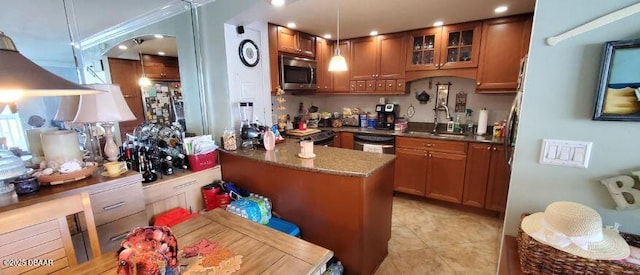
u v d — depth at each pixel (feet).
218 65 8.13
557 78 3.43
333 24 9.96
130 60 7.86
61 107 5.71
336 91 13.25
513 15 8.77
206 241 3.72
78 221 4.88
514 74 9.00
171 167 7.14
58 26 6.27
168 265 2.65
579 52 3.26
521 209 3.94
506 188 8.86
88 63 6.88
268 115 9.64
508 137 6.48
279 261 3.26
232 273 3.04
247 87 8.66
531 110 3.65
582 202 3.53
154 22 8.08
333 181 5.80
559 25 3.32
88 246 5.05
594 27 3.13
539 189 3.77
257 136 8.21
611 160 3.28
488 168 9.12
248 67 8.64
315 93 12.67
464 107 11.25
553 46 3.39
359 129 12.49
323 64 12.57
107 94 5.55
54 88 2.52
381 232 6.64
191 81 8.86
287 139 10.02
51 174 4.83
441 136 10.07
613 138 3.23
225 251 3.48
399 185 11.12
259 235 3.88
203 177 7.61
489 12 8.55
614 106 3.12
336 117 13.85
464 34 9.98
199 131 9.12
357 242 5.71
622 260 2.78
